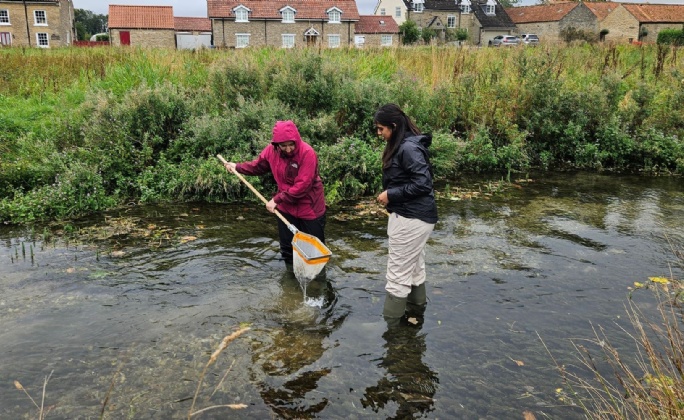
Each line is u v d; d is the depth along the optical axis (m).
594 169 10.68
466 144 10.34
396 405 3.41
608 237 6.47
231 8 50.72
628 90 13.33
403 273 4.34
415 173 3.97
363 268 5.55
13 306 4.61
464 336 4.21
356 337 4.20
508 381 3.65
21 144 8.98
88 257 5.76
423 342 4.13
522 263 5.64
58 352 3.92
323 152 8.78
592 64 15.27
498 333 4.25
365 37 55.62
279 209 5.26
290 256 5.43
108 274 5.31
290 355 3.94
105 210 7.60
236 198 8.26
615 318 4.47
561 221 7.14
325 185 8.43
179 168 8.45
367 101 10.02
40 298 4.77
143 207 7.78
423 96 11.41
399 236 4.23
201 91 10.93
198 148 8.97
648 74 14.29
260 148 8.56
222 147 8.91
